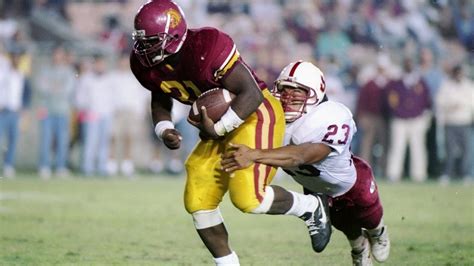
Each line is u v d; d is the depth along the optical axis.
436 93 48.34
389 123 47.59
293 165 16.98
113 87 47.94
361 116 47.41
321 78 18.06
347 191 18.69
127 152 48.97
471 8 54.47
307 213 17.91
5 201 34.66
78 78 47.53
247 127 17.31
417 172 47.34
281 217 31.19
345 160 18.00
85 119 47.16
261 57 50.12
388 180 47.41
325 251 23.42
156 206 33.72
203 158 17.56
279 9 54.69
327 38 52.66
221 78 17.05
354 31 53.22
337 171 18.11
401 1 54.72
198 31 17.30
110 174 49.12
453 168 47.72
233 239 25.70
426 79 48.19
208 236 17.73
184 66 17.23
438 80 48.41
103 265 21.05
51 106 46.66
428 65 48.34
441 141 48.47
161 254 22.69
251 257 22.52
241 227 28.42
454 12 54.16
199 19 54.19
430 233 26.83
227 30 53.72
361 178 18.73
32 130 51.53
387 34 53.47
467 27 53.88
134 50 17.58
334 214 19.27
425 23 54.19
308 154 17.19
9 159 46.94
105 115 47.34
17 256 22.08
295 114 17.86
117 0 56.78
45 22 55.22
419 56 50.38
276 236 26.34
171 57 17.33
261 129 17.31
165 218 30.06
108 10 56.31
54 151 50.78
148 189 40.81
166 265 21.17
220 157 17.48
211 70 17.00
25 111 50.78
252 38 52.66
